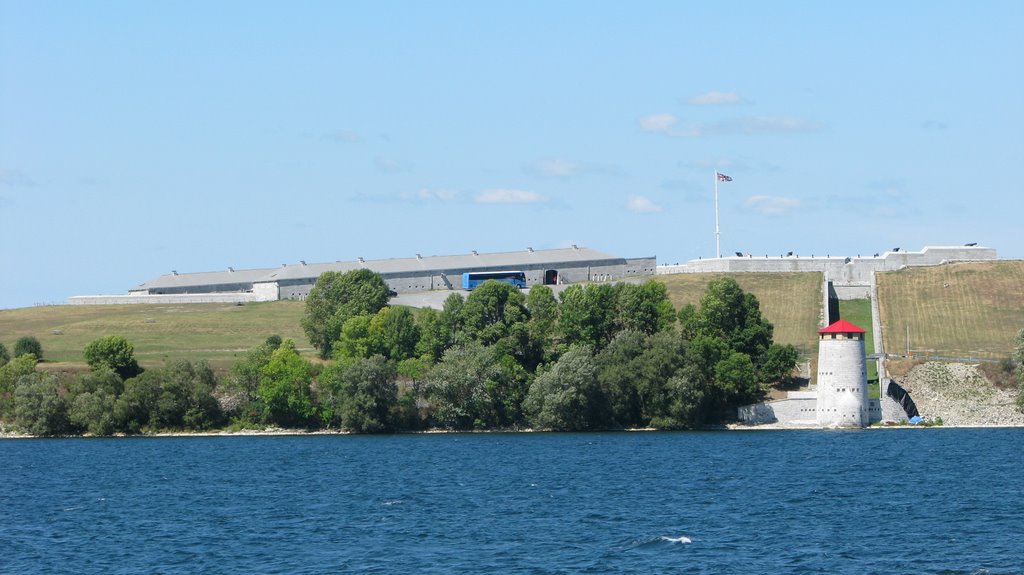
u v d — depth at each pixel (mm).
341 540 146750
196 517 165250
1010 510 162125
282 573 130125
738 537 145250
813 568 129000
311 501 178250
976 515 158625
